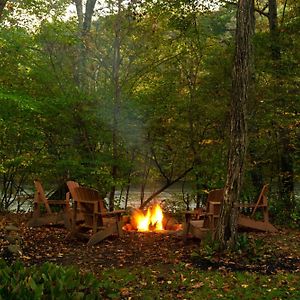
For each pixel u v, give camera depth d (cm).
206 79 1238
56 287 399
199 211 969
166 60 1215
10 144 1237
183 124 1247
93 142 1173
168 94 1219
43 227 1032
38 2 1106
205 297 567
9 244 797
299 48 1194
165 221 1156
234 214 755
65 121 1139
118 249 834
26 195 1318
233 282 625
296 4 1391
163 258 763
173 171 1330
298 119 1173
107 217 1021
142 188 1334
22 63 1103
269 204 1255
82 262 736
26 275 429
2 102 984
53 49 1109
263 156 1276
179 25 1238
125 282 624
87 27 1316
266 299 559
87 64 1161
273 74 1186
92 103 1113
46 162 1233
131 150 1236
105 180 1122
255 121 1191
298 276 658
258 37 1208
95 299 421
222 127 1245
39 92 1118
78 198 909
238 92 751
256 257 735
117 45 1149
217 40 1324
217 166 1214
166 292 586
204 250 749
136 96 1178
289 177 1283
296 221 1184
